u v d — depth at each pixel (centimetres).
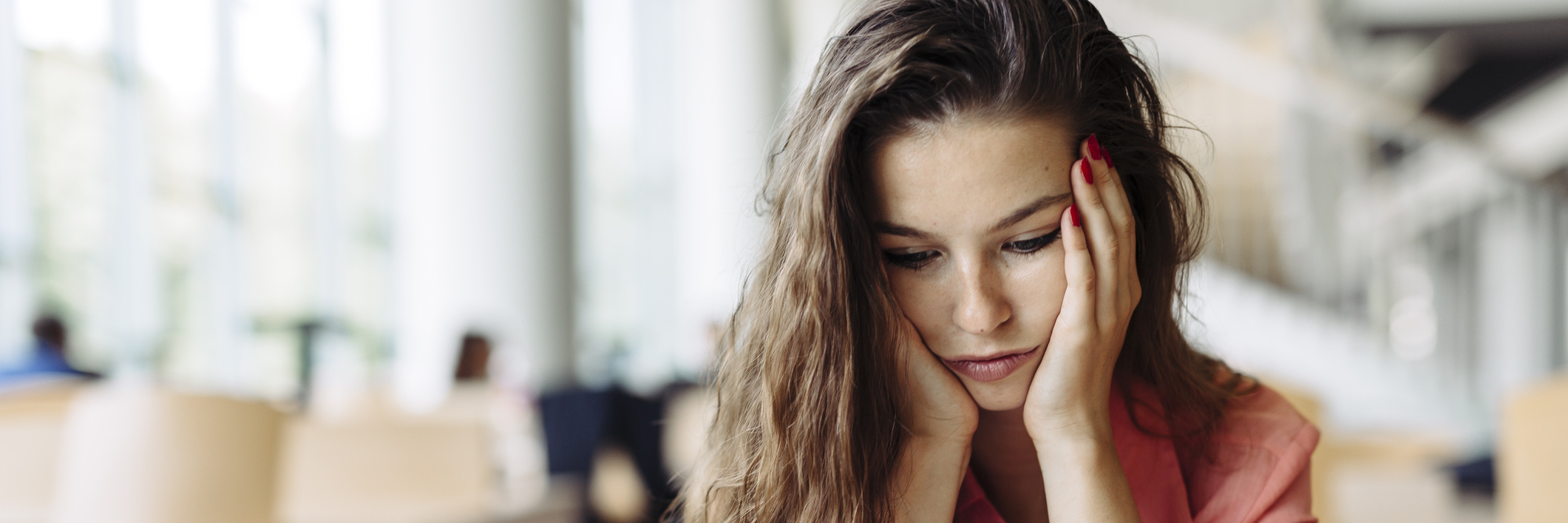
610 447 248
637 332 876
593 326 810
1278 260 496
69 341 400
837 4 883
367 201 607
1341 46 626
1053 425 71
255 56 537
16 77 429
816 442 72
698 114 895
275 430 182
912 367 73
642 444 247
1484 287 511
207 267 510
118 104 469
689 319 883
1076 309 69
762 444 76
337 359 583
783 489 75
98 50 461
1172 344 77
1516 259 498
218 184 516
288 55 556
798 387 73
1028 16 66
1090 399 71
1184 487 76
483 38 564
